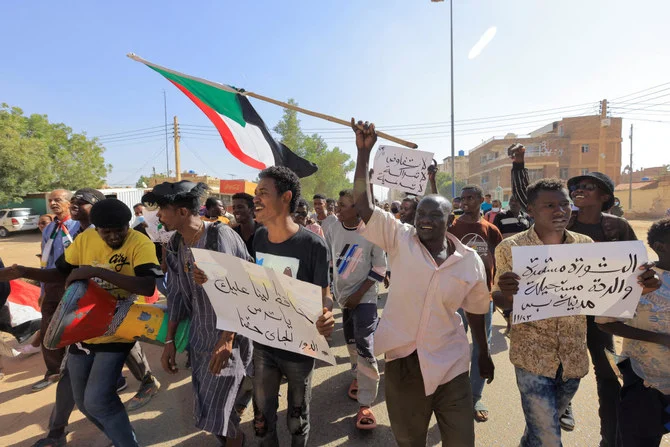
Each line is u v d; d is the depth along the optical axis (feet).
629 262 5.69
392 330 6.32
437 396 6.29
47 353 12.10
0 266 11.41
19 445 9.20
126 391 11.78
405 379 6.29
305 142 118.11
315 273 6.98
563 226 6.52
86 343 7.63
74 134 104.37
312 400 10.94
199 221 7.55
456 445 6.04
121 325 7.51
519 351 6.89
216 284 6.40
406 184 12.47
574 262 5.77
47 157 88.69
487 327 10.51
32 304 15.11
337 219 11.37
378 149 12.67
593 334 7.76
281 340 6.39
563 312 5.94
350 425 9.66
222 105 9.89
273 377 7.05
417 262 6.08
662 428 6.28
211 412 7.18
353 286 10.27
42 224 19.84
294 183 7.05
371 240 6.57
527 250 5.77
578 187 8.77
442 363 6.07
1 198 78.89
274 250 7.18
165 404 10.94
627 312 5.81
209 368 6.78
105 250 7.84
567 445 8.59
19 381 12.80
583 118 135.03
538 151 139.13
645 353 6.35
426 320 6.09
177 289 7.65
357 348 9.71
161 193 7.21
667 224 6.21
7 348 13.55
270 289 6.25
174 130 79.82
